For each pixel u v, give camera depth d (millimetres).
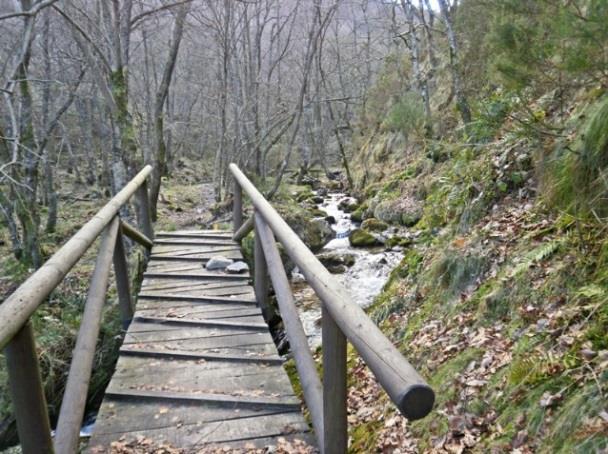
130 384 3023
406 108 11938
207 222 11273
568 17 2432
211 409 2762
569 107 3877
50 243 10797
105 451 2381
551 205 3561
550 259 3076
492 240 3816
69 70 13945
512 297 3109
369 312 5043
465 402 2643
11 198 8000
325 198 16828
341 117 25125
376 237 9742
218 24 12734
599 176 3072
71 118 15656
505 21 2973
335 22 21500
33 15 6047
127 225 4906
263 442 2453
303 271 2203
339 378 1912
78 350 2561
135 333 3785
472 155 5492
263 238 3898
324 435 1994
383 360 1354
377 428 3066
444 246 4480
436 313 3840
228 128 15969
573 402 2066
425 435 2656
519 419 2262
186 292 4672
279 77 16828
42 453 1780
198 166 27297
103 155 15719
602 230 2861
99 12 8984
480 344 2980
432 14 14609
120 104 8305
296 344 2664
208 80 20422
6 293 7043
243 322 3963
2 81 9289
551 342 2535
